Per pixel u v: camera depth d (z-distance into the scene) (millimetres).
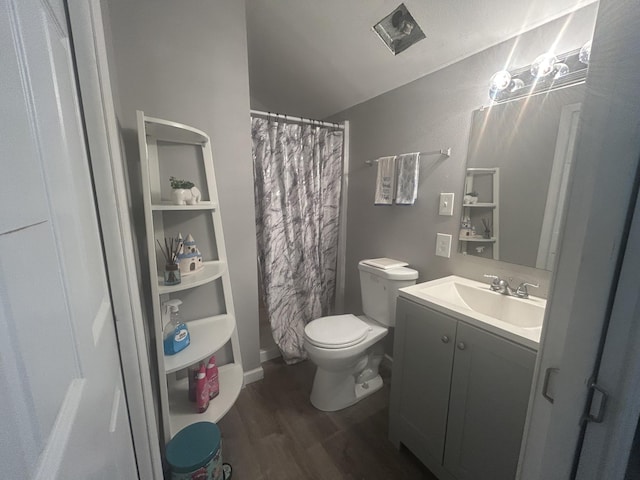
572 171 499
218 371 1448
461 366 1033
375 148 2006
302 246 2145
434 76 1571
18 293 261
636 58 389
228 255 1593
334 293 2480
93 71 607
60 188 402
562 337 533
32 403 266
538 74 1146
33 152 317
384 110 1902
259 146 1880
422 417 1204
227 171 1515
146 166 1017
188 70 1330
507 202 1306
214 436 1091
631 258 399
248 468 1241
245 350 1765
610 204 422
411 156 1673
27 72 317
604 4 428
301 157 2084
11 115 273
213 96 1413
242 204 1594
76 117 554
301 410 1587
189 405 1264
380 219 2018
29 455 251
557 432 514
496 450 940
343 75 1909
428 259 1697
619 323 415
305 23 1613
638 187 393
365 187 2125
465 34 1328
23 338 263
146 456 792
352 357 1499
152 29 1226
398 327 1301
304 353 2061
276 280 2008
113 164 677
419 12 1332
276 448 1342
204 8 1333
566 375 494
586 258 458
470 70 1404
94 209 626
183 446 1046
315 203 2197
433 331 1133
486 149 1363
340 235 2385
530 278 1247
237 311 1683
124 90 1189
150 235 1030
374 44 1578
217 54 1396
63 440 316
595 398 450
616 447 432
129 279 727
